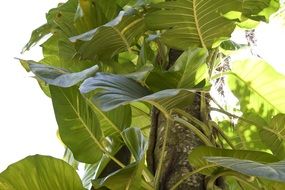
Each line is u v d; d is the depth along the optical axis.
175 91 0.81
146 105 1.16
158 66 1.12
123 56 1.31
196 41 1.09
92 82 0.86
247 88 1.38
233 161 0.77
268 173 0.71
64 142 1.02
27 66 1.01
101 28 0.99
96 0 1.20
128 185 0.89
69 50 1.25
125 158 1.11
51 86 1.03
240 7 1.03
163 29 1.09
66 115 1.03
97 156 1.04
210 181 0.94
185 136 1.00
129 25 1.09
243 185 1.05
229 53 1.37
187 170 0.96
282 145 1.17
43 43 1.36
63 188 0.92
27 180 0.90
